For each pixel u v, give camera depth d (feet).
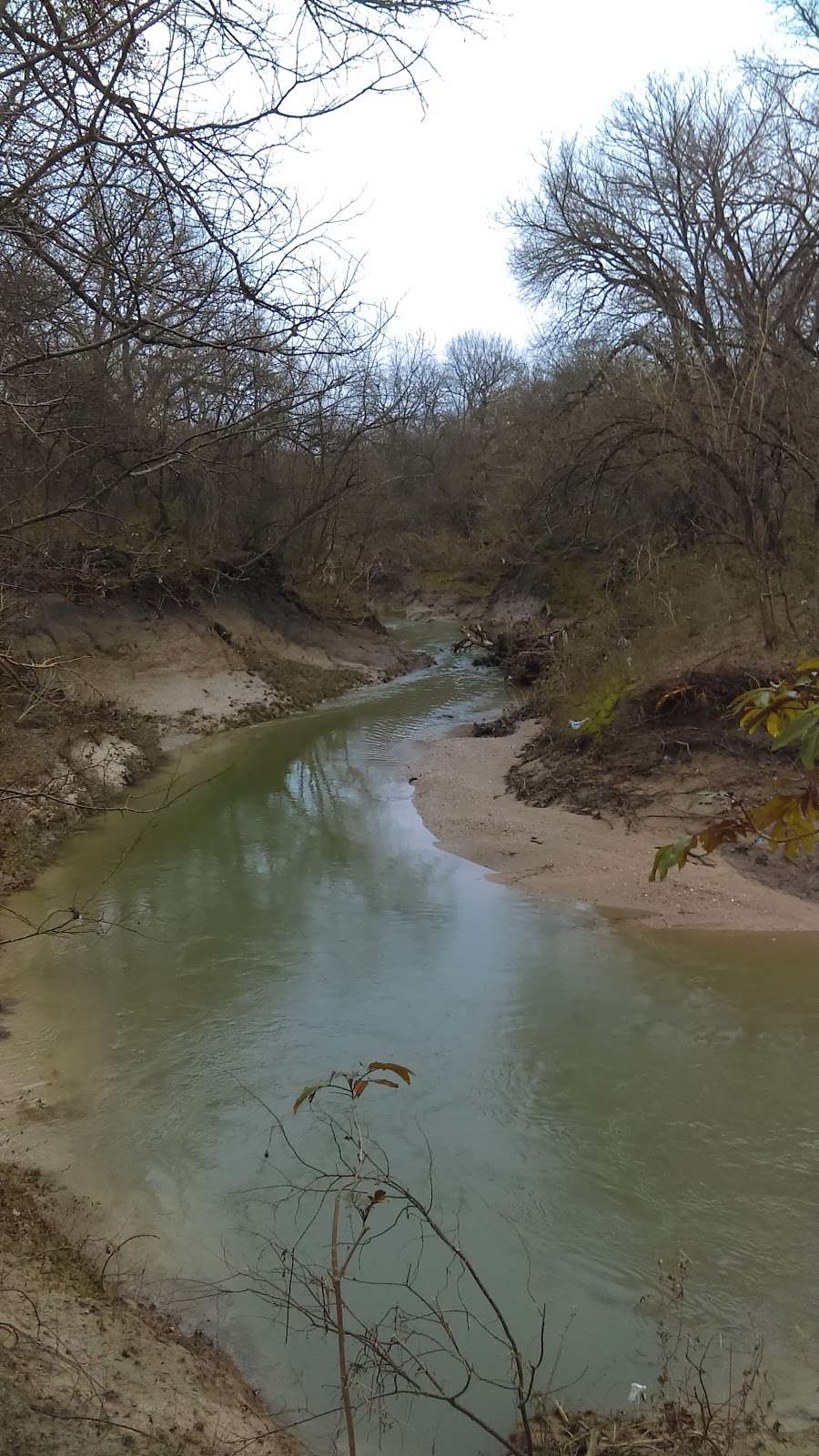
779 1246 14.46
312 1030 21.20
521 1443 11.21
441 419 136.05
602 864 31.14
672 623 42.86
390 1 10.37
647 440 59.98
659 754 36.99
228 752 47.91
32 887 30.04
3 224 10.99
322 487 65.77
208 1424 10.93
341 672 65.16
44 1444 9.50
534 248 65.05
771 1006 22.21
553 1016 21.83
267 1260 14.37
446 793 39.78
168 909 28.30
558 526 81.97
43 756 37.29
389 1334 12.86
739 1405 11.57
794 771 33.22
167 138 11.07
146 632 53.98
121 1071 19.61
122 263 11.74
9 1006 22.39
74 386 16.69
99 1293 13.47
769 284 52.49
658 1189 15.84
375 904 28.73
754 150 53.26
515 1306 13.39
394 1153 16.89
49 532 28.66
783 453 47.09
